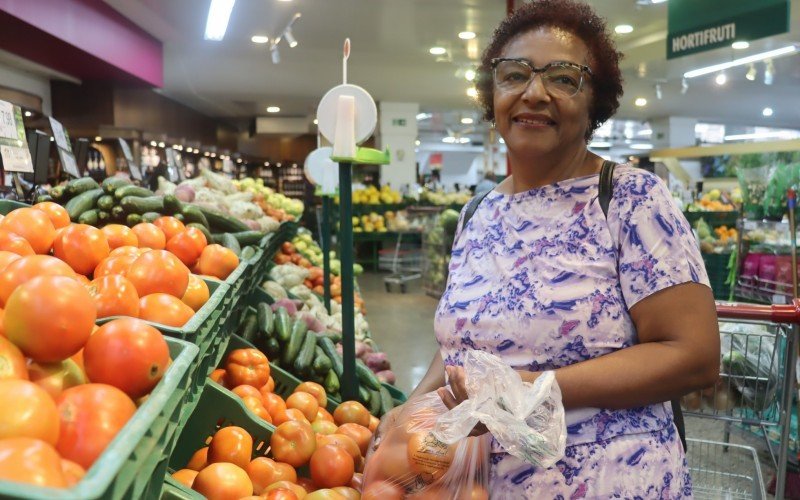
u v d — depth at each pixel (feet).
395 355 19.29
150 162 39.78
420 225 38.22
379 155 9.00
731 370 8.94
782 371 8.59
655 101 48.91
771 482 10.20
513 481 4.01
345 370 8.38
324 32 31.55
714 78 40.32
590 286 4.02
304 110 53.72
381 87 44.45
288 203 20.42
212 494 4.51
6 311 2.70
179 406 3.06
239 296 6.91
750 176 15.43
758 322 8.34
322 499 5.01
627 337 4.00
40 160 9.71
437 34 31.94
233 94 45.19
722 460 9.61
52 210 5.75
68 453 2.34
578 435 3.87
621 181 4.14
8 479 1.82
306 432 5.75
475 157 102.06
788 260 13.70
